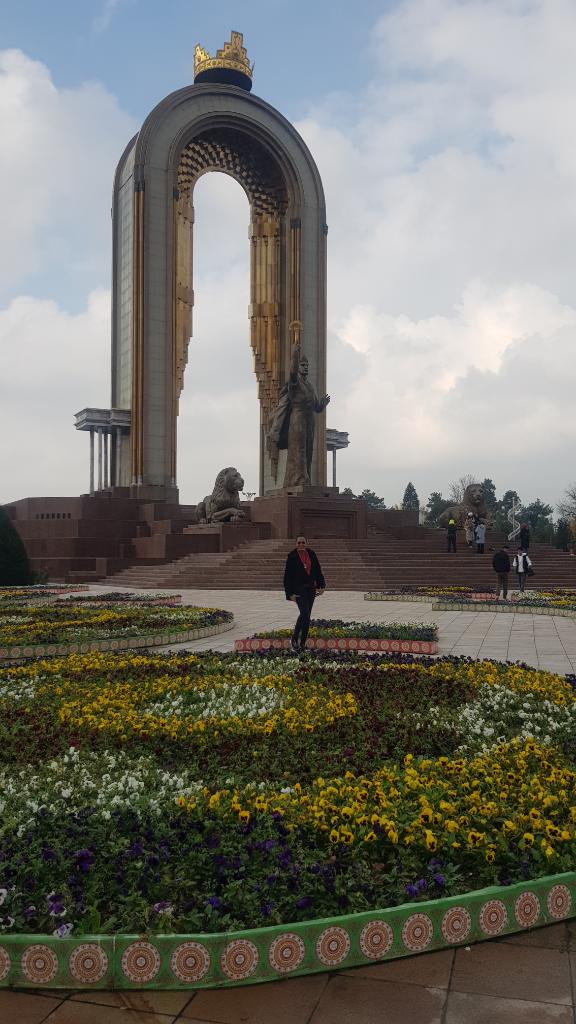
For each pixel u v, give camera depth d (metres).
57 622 14.56
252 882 3.78
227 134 50.12
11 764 5.77
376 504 119.62
